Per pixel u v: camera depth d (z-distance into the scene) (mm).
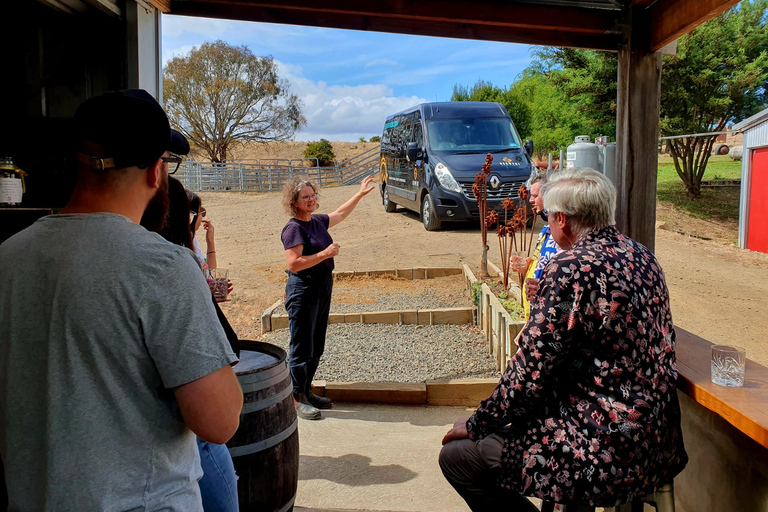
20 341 1310
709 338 6770
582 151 4207
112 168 1379
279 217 16156
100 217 1361
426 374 5273
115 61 3631
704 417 2727
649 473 2002
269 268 9531
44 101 3721
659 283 2107
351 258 9898
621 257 2055
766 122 11906
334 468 3750
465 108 12719
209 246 4465
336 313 6855
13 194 3311
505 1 3492
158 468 1363
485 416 2102
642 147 3701
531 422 2096
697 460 2777
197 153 39812
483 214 7613
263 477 2709
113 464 1302
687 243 12852
